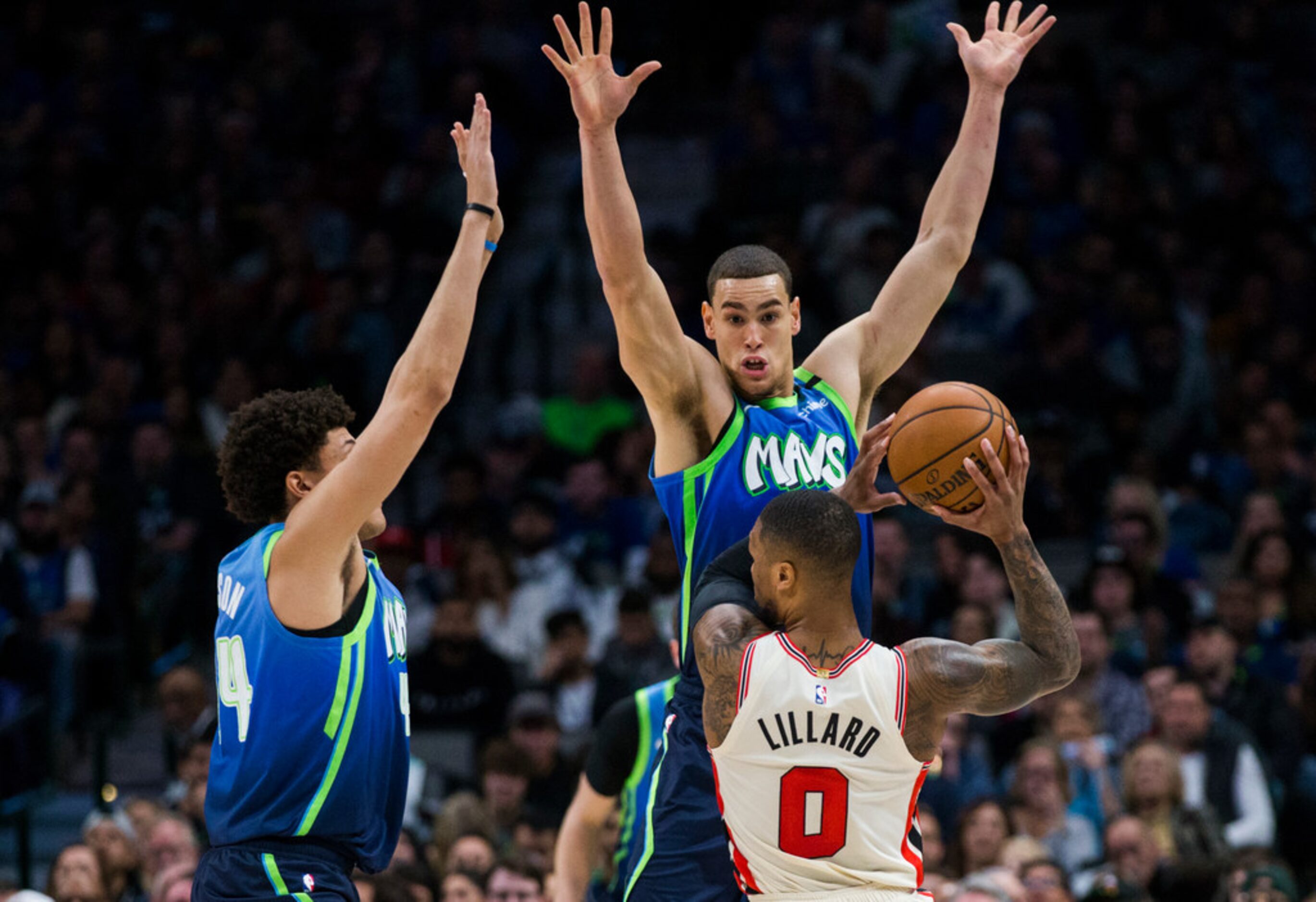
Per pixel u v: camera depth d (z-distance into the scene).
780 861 8.33
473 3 37.41
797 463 9.66
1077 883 17.25
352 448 8.97
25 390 29.62
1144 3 36.88
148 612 26.09
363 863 8.80
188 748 19.31
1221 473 27.59
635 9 38.12
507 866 15.66
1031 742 18.89
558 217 35.53
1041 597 8.49
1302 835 19.62
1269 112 35.22
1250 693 20.84
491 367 32.66
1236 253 31.97
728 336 9.71
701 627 8.59
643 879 9.41
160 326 31.02
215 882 8.46
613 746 14.05
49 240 33.16
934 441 8.62
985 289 30.70
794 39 34.47
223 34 38.44
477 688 22.42
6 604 23.70
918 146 33.25
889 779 8.29
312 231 32.91
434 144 33.66
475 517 26.59
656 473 9.77
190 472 27.11
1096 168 33.47
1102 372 28.53
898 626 22.25
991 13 11.10
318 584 8.34
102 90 36.09
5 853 23.28
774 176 32.03
